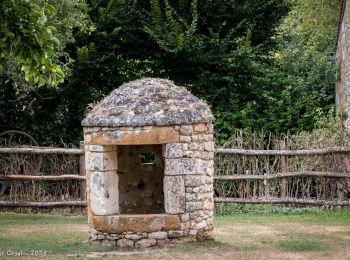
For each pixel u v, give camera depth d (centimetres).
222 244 926
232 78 1778
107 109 923
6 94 1678
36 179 1370
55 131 1722
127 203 1078
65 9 1435
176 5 1827
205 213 933
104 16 1700
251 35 1828
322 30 2609
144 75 1842
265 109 1902
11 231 1073
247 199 1379
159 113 898
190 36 1706
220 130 1770
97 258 824
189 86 1814
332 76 1964
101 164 913
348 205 1354
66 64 1512
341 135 1416
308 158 1381
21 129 1681
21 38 816
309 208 1352
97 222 917
